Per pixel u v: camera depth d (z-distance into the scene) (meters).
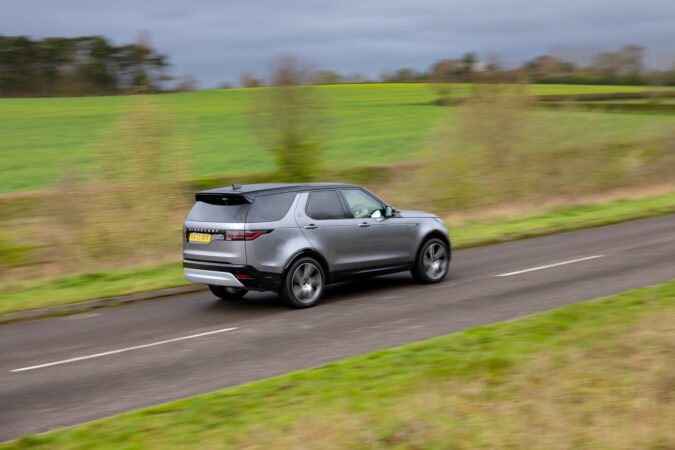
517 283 11.53
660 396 5.36
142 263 14.98
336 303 10.59
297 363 7.46
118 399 6.53
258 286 9.98
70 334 9.45
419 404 5.50
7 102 73.44
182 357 7.92
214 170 32.28
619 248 14.92
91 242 15.32
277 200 10.24
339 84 103.69
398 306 10.12
